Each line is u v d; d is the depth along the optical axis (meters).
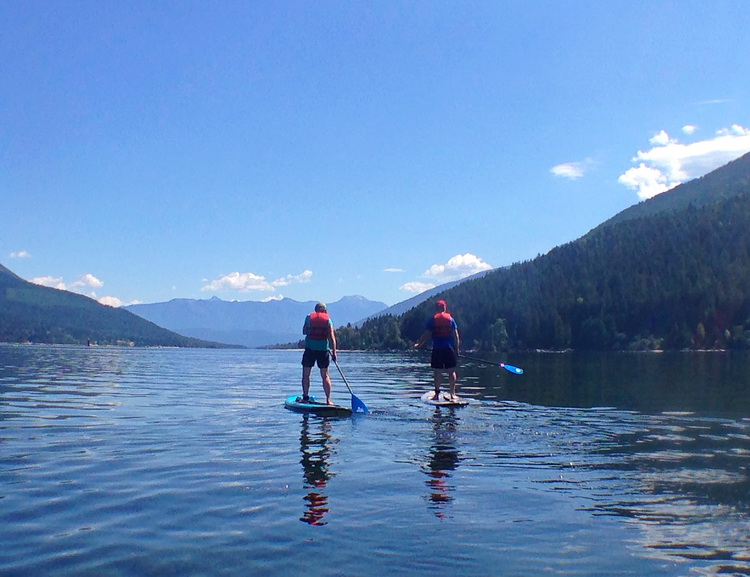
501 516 4.56
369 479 5.57
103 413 9.95
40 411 10.17
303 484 5.38
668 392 14.40
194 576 3.51
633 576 3.55
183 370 26.50
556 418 9.51
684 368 28.78
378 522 4.41
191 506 4.75
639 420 9.34
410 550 3.90
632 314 100.19
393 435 7.86
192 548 3.92
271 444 7.18
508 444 7.27
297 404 10.63
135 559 3.74
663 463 6.28
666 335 94.19
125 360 41.75
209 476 5.64
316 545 3.97
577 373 23.52
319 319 11.39
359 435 7.85
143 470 5.86
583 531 4.25
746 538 4.14
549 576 3.54
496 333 104.50
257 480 5.51
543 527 4.33
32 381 17.39
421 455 6.61
